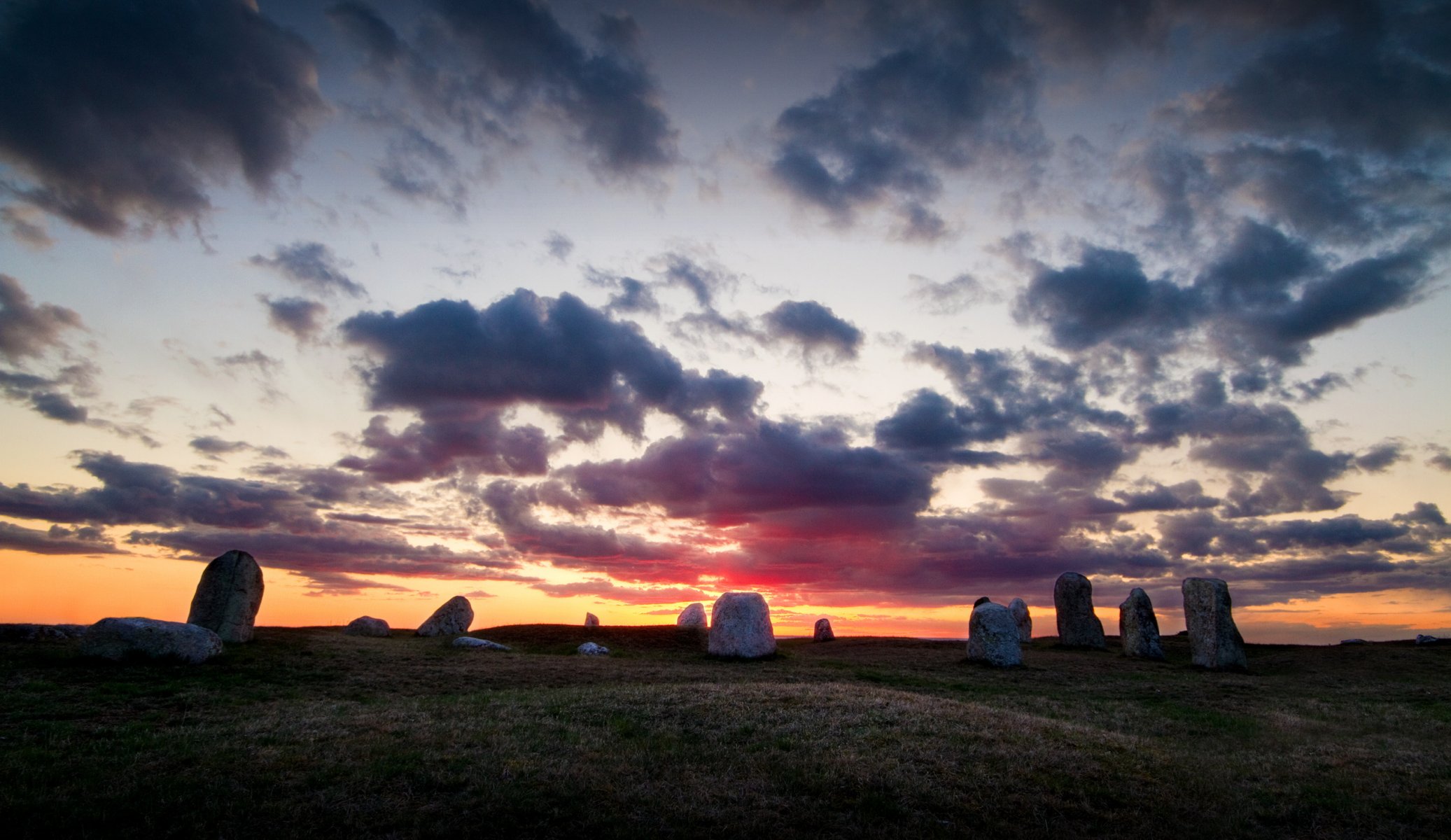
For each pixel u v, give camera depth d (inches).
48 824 386.6
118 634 906.7
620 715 674.2
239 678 877.2
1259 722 821.2
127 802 417.7
